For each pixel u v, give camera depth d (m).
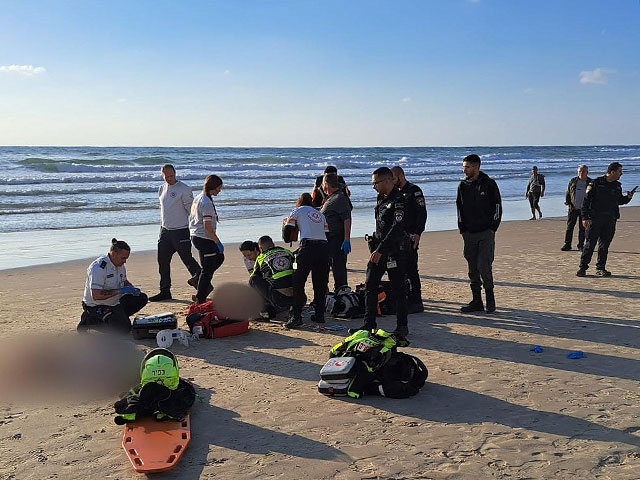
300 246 8.23
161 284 10.20
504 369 6.56
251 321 8.78
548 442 4.80
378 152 119.75
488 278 8.94
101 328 7.92
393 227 7.55
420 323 8.55
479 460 4.53
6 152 78.25
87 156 68.50
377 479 4.27
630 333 7.90
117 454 4.70
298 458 4.60
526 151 129.38
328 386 5.85
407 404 5.63
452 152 120.19
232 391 6.00
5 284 11.32
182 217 10.05
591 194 11.70
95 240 16.94
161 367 5.27
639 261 13.62
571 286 11.00
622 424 5.12
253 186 34.38
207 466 4.49
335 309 9.01
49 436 5.04
